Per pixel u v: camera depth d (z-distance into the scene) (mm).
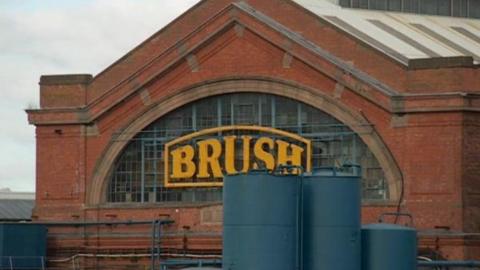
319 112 61281
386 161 59688
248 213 46875
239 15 62625
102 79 65312
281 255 46656
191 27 63594
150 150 64625
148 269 64000
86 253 65250
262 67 62312
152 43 64375
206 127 63469
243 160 62562
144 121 64500
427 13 72688
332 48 61312
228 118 63031
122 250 64625
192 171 63469
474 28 72875
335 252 47062
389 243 48250
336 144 60844
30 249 64875
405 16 71250
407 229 48750
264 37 62094
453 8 73812
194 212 63406
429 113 58812
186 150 63719
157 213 64125
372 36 64375
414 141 59094
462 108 58125
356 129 60281
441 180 58562
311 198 47406
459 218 58219
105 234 64938
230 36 62969
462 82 58375
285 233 46750
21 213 93812
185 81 63750
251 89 62438
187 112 64000
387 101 59438
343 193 47312
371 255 48250
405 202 59250
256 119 62500
